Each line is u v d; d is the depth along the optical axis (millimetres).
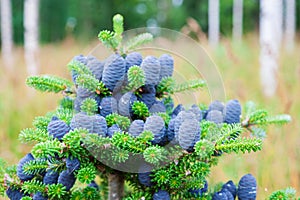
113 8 13750
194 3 17781
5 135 2311
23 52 7793
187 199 1251
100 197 1305
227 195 1259
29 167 1194
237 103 1290
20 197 1253
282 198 1272
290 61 3842
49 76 1310
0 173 1265
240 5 11625
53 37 15859
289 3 9664
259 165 1715
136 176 1264
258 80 3770
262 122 1312
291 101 2029
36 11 5469
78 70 1215
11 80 3658
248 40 6875
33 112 2822
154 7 16406
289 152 1810
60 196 1213
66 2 15609
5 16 7758
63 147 1153
